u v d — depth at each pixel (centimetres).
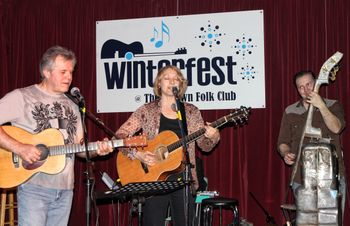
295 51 575
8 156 343
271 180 573
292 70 574
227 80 584
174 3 603
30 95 344
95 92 621
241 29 584
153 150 407
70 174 353
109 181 461
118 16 619
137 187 325
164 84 408
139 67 608
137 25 611
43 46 639
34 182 338
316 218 423
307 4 576
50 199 342
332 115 452
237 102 581
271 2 582
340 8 568
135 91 609
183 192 385
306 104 491
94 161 618
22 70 641
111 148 358
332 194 421
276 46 579
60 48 349
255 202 575
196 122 409
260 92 577
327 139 451
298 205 430
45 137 344
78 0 633
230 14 586
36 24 642
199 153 593
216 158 589
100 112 617
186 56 595
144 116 418
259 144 578
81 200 619
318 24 571
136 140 361
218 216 585
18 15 644
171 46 600
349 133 553
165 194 388
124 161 421
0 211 581
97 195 341
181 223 387
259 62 578
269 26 581
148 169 409
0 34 641
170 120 411
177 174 409
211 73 588
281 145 498
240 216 578
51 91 350
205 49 591
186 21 597
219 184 586
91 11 628
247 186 579
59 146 345
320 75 456
